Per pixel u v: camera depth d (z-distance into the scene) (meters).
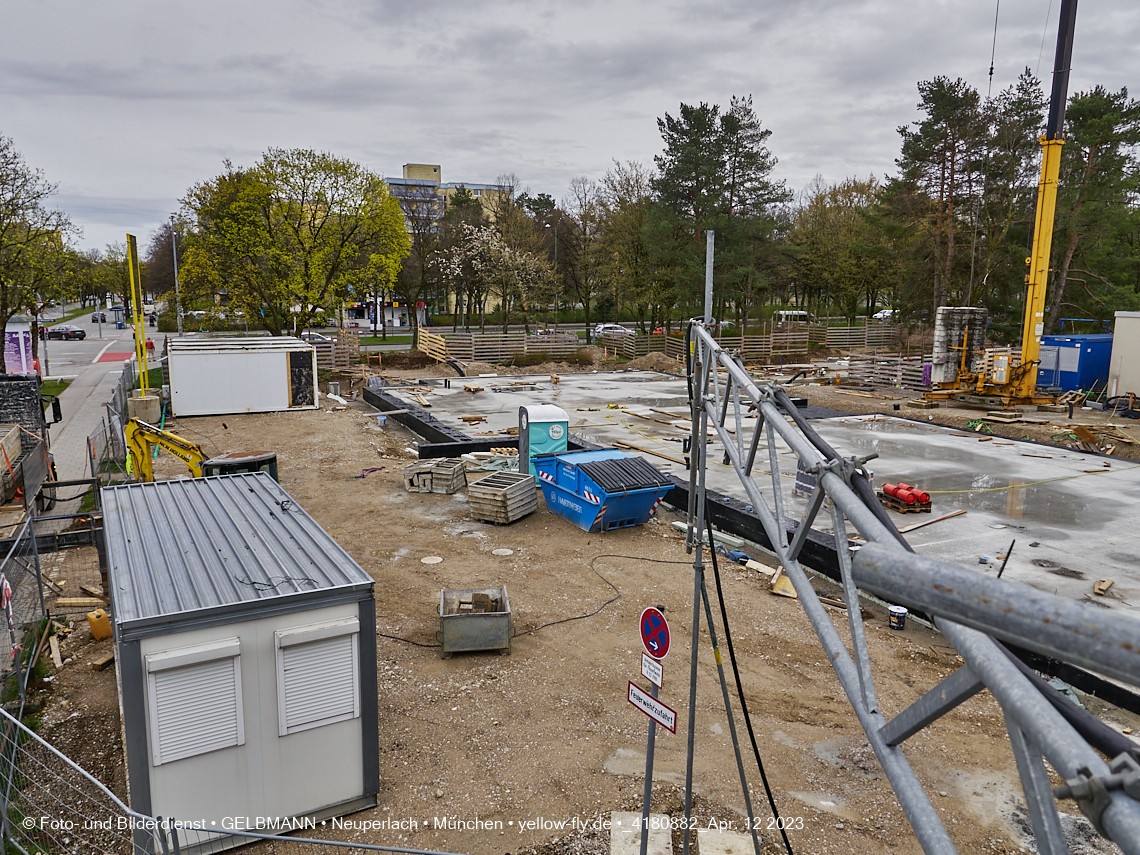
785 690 11.09
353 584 8.23
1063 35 31.42
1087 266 53.94
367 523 18.25
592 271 67.44
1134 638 1.19
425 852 6.07
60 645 12.15
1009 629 1.41
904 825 8.30
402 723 10.13
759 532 17.19
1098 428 28.98
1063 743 1.57
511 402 36.66
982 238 54.91
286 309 49.19
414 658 11.85
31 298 38.66
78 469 23.52
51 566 15.25
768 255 62.00
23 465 17.02
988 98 51.84
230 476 12.38
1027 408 34.62
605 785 8.91
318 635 8.04
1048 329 53.09
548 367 51.66
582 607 13.72
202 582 8.27
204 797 7.80
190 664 7.54
